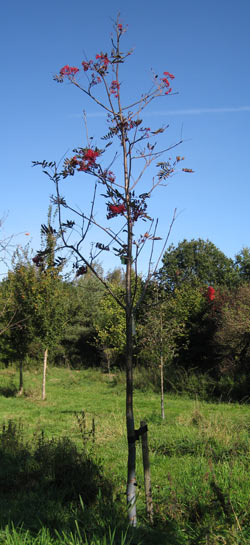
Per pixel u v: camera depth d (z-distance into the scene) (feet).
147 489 13.43
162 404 39.04
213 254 119.75
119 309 64.69
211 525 11.88
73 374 87.35
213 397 55.47
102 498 15.20
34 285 54.70
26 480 17.43
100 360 99.66
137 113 13.26
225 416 33.60
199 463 19.02
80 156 12.45
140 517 14.08
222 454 20.63
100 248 12.45
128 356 12.43
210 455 20.59
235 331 56.85
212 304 69.82
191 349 70.38
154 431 29.96
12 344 58.75
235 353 59.98
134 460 12.35
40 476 17.71
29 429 32.07
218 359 65.72
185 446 23.62
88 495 15.62
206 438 24.09
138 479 18.47
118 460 21.90
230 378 55.98
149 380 66.28
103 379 79.46
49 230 12.26
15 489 16.66
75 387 71.05
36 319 56.29
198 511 13.79
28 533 12.01
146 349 42.01
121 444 25.21
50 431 31.07
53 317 57.21
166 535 12.06
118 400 55.52
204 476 15.69
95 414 41.63
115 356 89.61
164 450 23.61
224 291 74.95
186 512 13.73
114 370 89.71
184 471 18.45
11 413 43.27
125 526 12.19
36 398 57.41
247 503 13.57
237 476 16.57
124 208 12.39
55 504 14.67
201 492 15.07
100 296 97.35
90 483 16.25
